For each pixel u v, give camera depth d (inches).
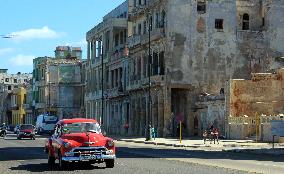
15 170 871.1
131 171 818.8
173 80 2588.6
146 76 2815.0
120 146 1808.6
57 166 942.4
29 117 5359.3
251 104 2265.0
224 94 2325.3
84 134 880.9
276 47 2741.1
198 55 2635.3
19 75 6879.9
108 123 3435.0
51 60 4753.9
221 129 2303.2
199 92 2615.7
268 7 2743.6
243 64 2689.5
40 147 1689.2
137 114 2933.1
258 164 997.8
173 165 935.0
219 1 2682.1
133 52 2982.3
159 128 2591.0
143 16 2972.4
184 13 2630.4
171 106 2664.9
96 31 3614.7
